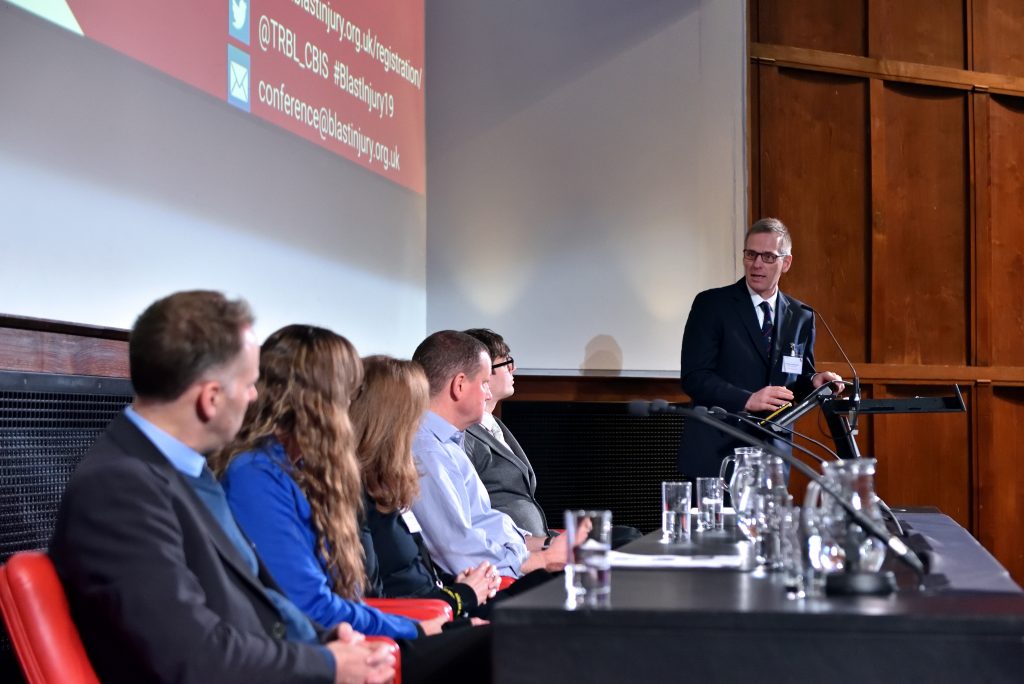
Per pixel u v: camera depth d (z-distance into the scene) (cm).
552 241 539
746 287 429
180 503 166
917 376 596
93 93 287
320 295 421
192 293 173
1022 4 622
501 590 278
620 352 539
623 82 545
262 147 378
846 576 156
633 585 166
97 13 289
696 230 546
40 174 267
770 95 580
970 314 609
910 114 607
